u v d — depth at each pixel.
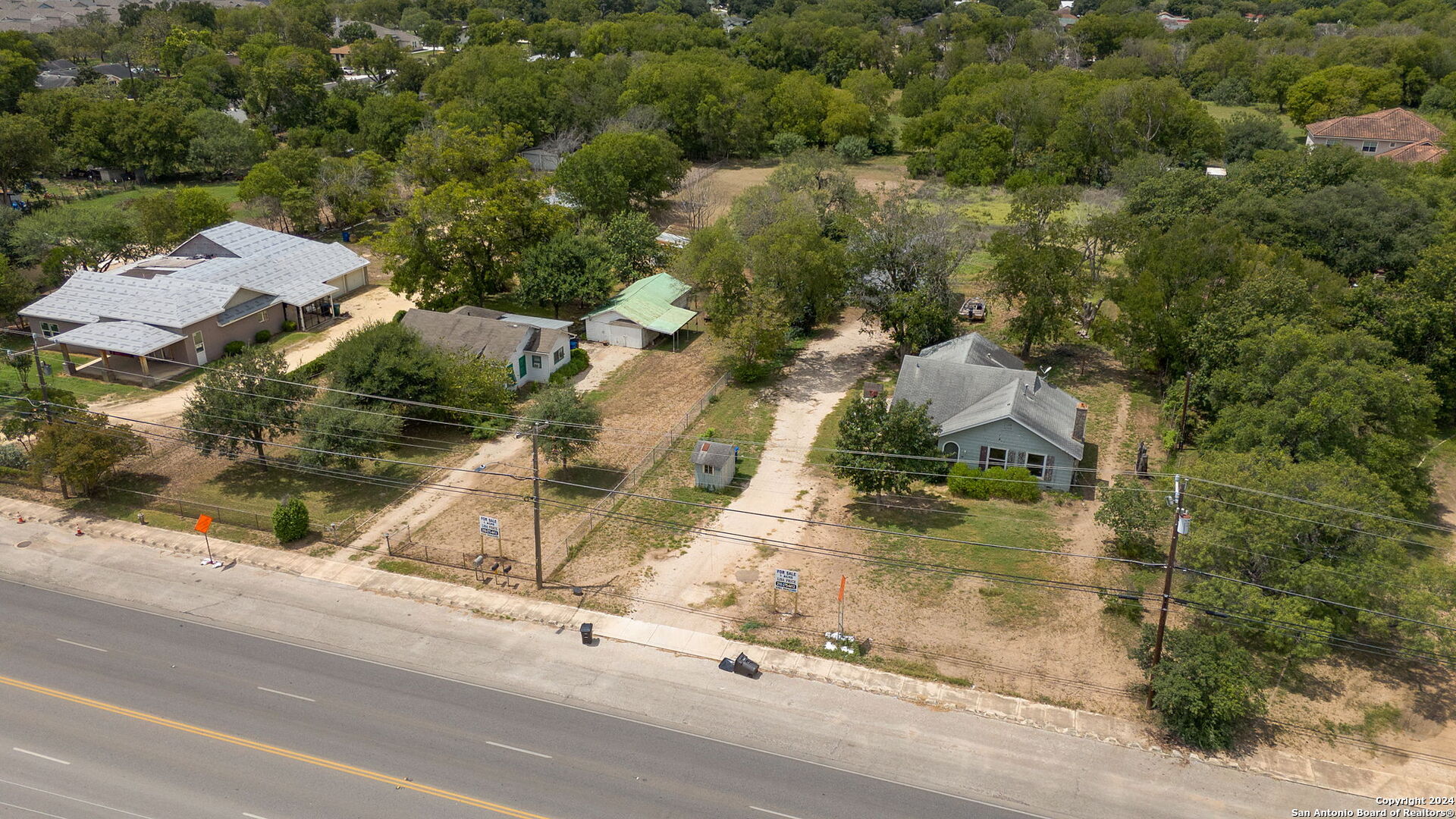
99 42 190.75
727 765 29.81
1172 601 37.09
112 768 29.27
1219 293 53.88
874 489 43.94
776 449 52.09
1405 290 54.12
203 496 46.62
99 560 40.97
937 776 29.52
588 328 68.81
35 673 33.62
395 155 120.94
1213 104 149.75
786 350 67.56
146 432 52.62
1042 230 65.81
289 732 30.89
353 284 79.31
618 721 31.80
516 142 94.69
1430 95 130.25
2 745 30.16
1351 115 120.69
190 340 61.16
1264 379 44.56
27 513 44.69
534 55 188.00
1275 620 31.95
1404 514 36.94
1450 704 32.59
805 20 192.12
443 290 72.50
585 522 44.34
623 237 79.81
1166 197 78.31
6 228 76.94
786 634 36.34
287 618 37.19
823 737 31.16
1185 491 33.78
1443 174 84.88
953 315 64.31
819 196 80.50
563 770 29.42
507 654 35.19
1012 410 46.84
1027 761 30.11
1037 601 38.12
